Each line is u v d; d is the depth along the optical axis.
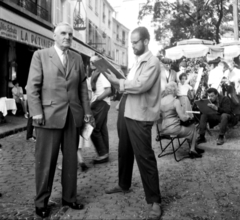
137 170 4.82
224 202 3.56
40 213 3.17
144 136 3.23
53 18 17.19
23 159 5.65
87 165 5.17
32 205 3.50
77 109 3.31
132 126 3.27
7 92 12.76
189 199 3.66
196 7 20.62
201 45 11.98
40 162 3.19
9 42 12.75
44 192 3.21
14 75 13.06
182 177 4.47
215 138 7.02
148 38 3.33
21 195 3.81
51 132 3.19
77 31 21.80
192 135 5.50
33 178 4.51
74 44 16.45
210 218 3.16
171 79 7.86
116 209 3.38
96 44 27.56
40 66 3.18
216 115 6.54
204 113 6.46
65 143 3.31
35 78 3.13
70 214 3.24
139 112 3.22
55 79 3.18
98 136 5.20
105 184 4.21
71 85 3.26
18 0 13.04
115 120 11.66
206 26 20.64
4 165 5.22
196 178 4.43
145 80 3.12
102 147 5.26
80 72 3.43
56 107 3.18
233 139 6.88
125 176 3.83
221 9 20.39
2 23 9.08
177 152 6.00
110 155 5.87
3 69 12.59
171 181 4.30
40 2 15.66
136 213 3.28
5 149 6.49
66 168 3.35
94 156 5.79
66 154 3.33
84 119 3.47
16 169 4.98
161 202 3.56
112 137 7.91
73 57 3.36
